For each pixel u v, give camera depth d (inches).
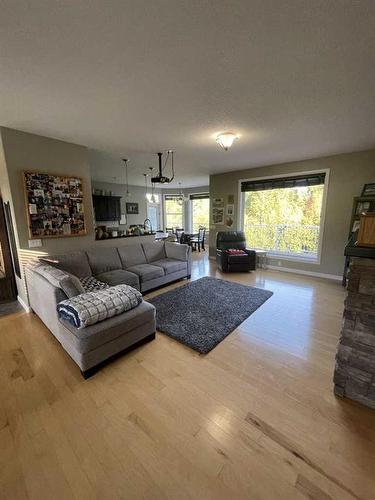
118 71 67.1
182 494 42.2
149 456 48.6
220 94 80.4
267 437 52.4
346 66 65.1
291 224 199.5
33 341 91.8
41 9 46.4
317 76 70.1
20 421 56.9
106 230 165.3
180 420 56.9
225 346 88.2
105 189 289.1
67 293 83.4
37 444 51.3
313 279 173.6
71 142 129.5
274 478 44.4
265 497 41.5
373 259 54.6
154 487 43.3
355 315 58.9
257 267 211.3
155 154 160.2
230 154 160.1
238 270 193.2
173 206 373.1
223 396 64.4
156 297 136.1
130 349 85.0
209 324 103.6
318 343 89.8
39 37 53.4
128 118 99.0
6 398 64.1
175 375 72.7
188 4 45.7
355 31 52.2
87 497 41.9
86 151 137.4
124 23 50.0
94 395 64.9
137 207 328.8
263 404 61.6
